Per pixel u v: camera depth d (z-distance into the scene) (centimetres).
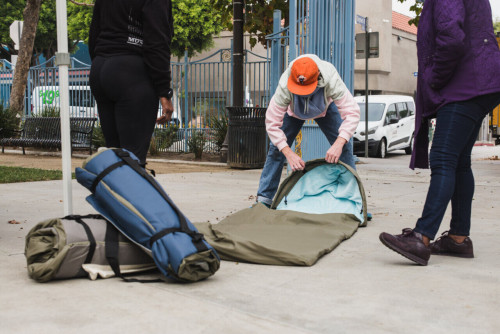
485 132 3206
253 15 1322
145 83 348
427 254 335
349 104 470
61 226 296
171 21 359
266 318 241
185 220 299
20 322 232
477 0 340
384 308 257
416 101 361
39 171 924
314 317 244
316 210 483
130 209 294
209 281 300
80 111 1725
